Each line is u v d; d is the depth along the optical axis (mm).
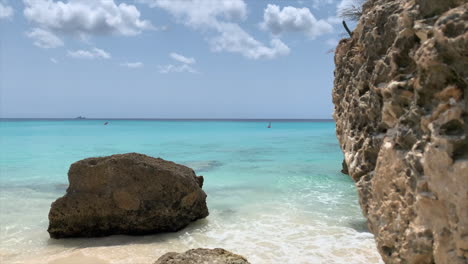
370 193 3922
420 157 2775
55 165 20047
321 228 8469
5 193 12789
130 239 8047
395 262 3209
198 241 7750
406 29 3109
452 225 2461
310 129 75938
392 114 3361
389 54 3451
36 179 15625
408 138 3033
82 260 6461
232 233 8250
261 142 38469
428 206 2682
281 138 45625
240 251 7051
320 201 11461
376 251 6867
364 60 4602
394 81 3227
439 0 2791
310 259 6543
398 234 3156
